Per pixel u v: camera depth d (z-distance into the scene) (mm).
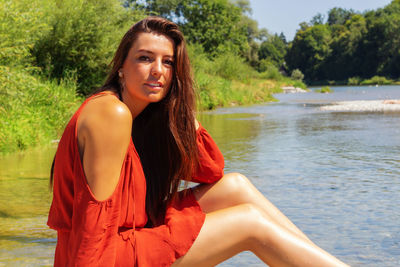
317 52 100500
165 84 1877
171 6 39531
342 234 2988
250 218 1773
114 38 11586
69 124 1653
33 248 2744
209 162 2055
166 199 2080
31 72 9703
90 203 1582
